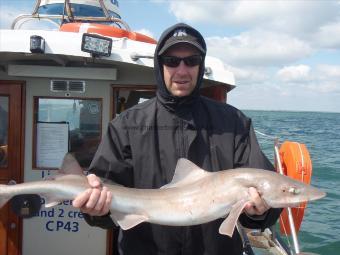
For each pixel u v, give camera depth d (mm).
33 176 1916
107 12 2164
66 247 1919
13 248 1897
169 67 1138
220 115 1171
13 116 1910
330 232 3932
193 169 1123
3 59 1861
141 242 1131
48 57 1797
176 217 1106
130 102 2066
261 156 1147
